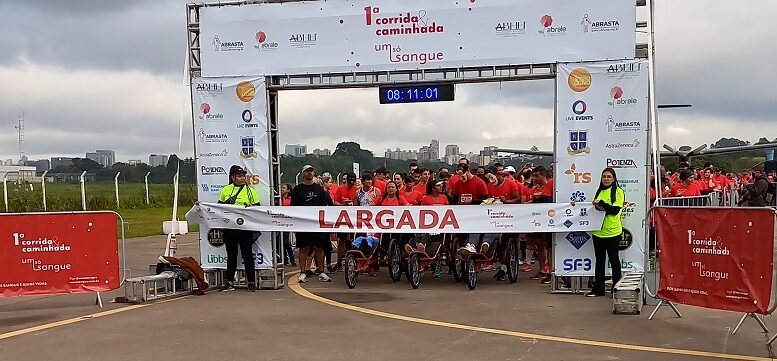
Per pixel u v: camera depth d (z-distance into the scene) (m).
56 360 7.00
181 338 7.92
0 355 7.22
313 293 11.15
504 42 10.77
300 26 11.34
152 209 35.56
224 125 11.70
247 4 11.47
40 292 9.73
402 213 11.20
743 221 7.68
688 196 16.28
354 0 11.15
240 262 11.91
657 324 8.41
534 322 8.60
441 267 13.27
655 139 10.33
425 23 10.95
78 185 31.30
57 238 9.77
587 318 8.83
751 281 7.64
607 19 10.48
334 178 25.25
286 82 11.55
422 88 11.05
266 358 6.98
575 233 10.86
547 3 10.62
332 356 7.01
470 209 11.00
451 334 7.96
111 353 7.27
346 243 13.59
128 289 10.47
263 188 11.64
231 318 9.07
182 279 11.10
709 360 6.74
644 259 10.32
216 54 11.64
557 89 10.69
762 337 7.65
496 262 12.34
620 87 10.50
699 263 8.12
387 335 7.95
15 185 29.75
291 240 16.28
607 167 10.59
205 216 11.54
